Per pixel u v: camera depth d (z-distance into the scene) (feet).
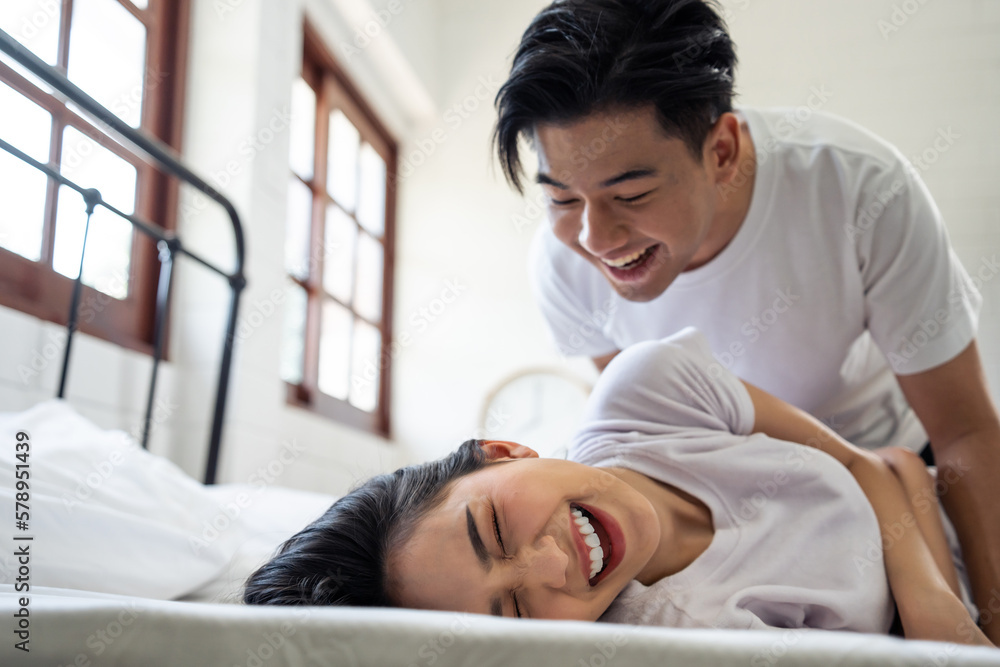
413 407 11.51
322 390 9.68
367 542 3.01
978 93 10.45
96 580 3.45
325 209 9.83
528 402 10.89
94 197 5.34
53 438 4.09
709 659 1.62
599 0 3.16
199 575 3.90
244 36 7.58
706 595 3.15
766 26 11.09
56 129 5.86
